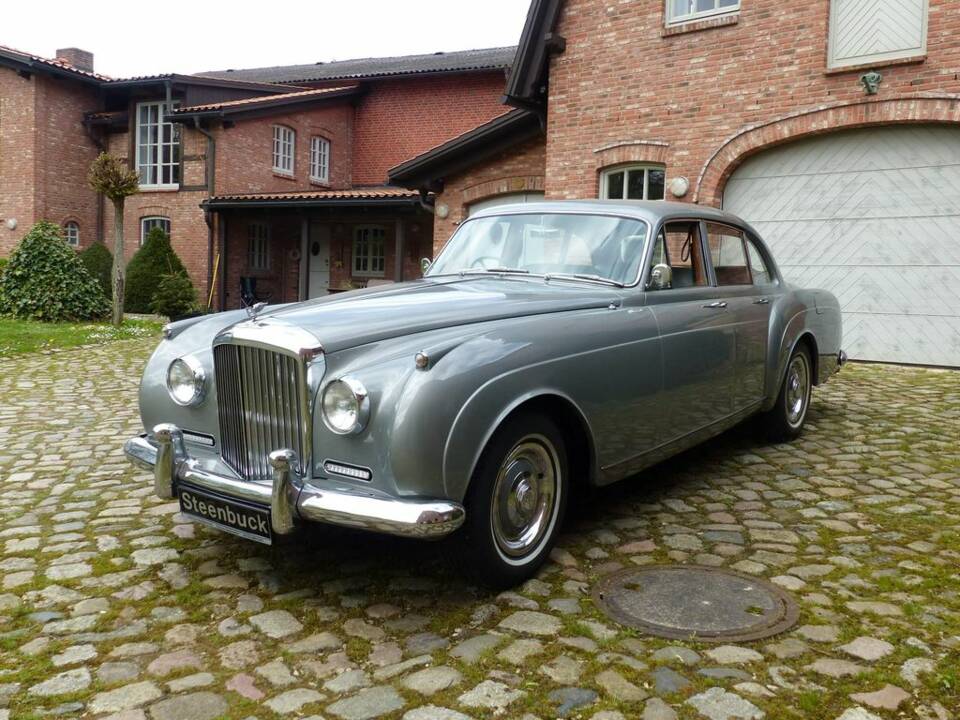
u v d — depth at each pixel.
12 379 9.38
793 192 10.73
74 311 15.83
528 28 12.48
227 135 20.17
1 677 2.75
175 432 3.54
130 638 3.04
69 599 3.38
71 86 21.91
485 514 3.21
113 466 5.55
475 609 3.25
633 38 11.82
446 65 23.30
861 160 10.16
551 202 4.85
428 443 2.96
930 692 2.61
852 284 10.35
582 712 2.51
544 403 3.59
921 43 9.48
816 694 2.59
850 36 9.95
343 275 21.89
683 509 4.50
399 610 3.25
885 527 4.20
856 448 5.84
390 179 15.27
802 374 6.15
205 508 3.42
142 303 18.64
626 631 3.03
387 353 3.17
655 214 4.48
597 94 12.26
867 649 2.88
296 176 22.52
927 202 9.74
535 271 4.47
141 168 21.62
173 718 2.51
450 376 3.04
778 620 3.11
